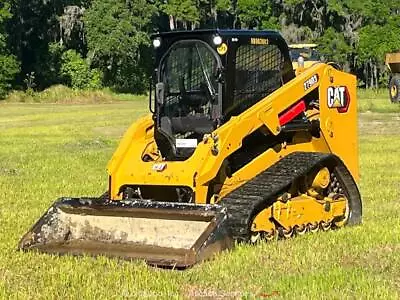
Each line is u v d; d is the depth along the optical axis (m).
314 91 12.43
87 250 10.39
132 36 91.19
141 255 9.98
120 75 93.38
